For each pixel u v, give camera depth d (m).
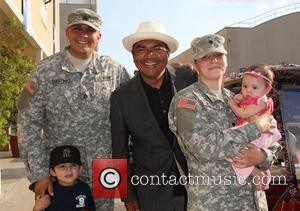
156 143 3.37
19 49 7.21
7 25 7.52
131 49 3.54
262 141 2.81
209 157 2.71
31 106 3.60
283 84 3.66
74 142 3.66
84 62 3.68
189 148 2.80
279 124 3.49
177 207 3.36
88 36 3.57
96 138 3.71
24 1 10.02
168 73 3.52
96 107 3.68
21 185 9.38
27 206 7.45
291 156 3.39
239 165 2.75
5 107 6.74
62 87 3.62
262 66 2.91
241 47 29.84
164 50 3.39
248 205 2.81
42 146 3.64
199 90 2.89
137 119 3.41
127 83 3.53
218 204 2.77
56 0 19.41
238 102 2.88
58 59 3.68
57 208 3.49
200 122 2.77
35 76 3.64
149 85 3.45
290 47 30.70
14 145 14.82
